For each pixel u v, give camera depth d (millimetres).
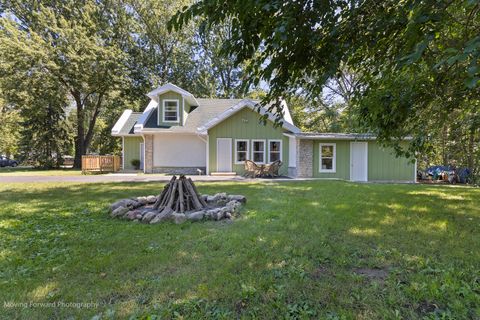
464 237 3893
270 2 2244
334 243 3693
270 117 15180
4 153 36125
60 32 18938
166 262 3129
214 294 2457
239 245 3627
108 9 22375
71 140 24062
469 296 2354
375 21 2570
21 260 3230
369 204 6109
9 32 18328
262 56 2756
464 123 4730
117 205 5789
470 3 1656
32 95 19266
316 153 13977
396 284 2602
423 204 6086
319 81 2814
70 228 4574
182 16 2564
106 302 2361
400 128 4730
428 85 3594
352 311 2213
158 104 16938
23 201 6992
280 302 2336
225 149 15438
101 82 20625
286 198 7016
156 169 16859
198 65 27422
